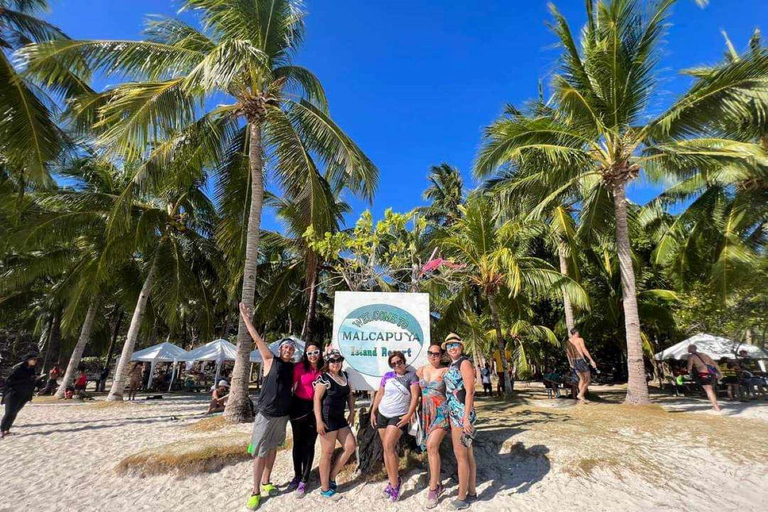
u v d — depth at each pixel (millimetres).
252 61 7320
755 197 12242
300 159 10047
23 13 11016
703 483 4594
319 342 29328
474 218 11008
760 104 8062
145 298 14531
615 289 16484
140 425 8984
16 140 9102
